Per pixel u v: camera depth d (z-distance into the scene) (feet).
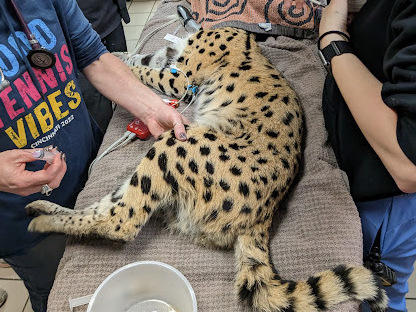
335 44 3.72
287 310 3.22
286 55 6.20
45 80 3.65
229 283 3.56
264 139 4.45
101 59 4.75
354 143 3.92
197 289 3.51
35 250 4.44
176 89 6.06
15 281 6.71
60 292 3.45
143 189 4.09
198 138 4.25
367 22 3.52
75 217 4.02
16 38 3.24
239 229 3.87
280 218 4.18
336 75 3.62
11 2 3.20
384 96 2.86
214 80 5.70
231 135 4.45
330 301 3.23
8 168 3.16
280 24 6.51
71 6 4.13
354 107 3.28
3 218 3.94
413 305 6.28
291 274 3.60
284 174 4.24
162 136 4.30
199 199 4.01
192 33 6.85
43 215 4.03
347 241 3.68
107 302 3.19
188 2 7.72
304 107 5.32
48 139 3.86
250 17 6.54
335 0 4.16
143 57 6.55
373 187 3.75
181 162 4.10
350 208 3.93
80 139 4.37
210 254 3.84
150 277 3.33
